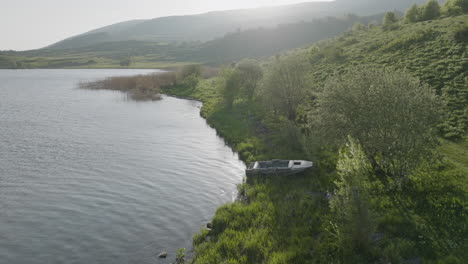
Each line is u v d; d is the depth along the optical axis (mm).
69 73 187125
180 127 51719
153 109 67938
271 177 27969
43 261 18797
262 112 54375
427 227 17953
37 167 34000
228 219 21531
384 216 19188
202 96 81625
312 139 32125
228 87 64688
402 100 22531
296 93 44188
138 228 22062
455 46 54125
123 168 33719
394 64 56406
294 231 19188
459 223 17828
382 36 81062
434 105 23078
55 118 58375
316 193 24375
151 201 26109
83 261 18719
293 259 16703
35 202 26234
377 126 22828
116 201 26250
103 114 62250
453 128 33219
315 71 69812
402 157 21938
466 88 40688
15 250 19844
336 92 25328
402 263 15633
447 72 46094
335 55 74812
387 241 17266
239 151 37594
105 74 174625
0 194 27688
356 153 21156
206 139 44406
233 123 50281
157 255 19031
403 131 21891
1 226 22656
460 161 26625
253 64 67500
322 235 18578
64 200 26562
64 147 41062
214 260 17406
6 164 34812
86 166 34312
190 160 35938
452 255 15531
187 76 105375
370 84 24562
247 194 25500
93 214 24219
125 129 50469
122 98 83750
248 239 18906
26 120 56625
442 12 83000
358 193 17656
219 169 32906
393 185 22406
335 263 16031
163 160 36094
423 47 59531
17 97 85312
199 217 23312
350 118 24562
